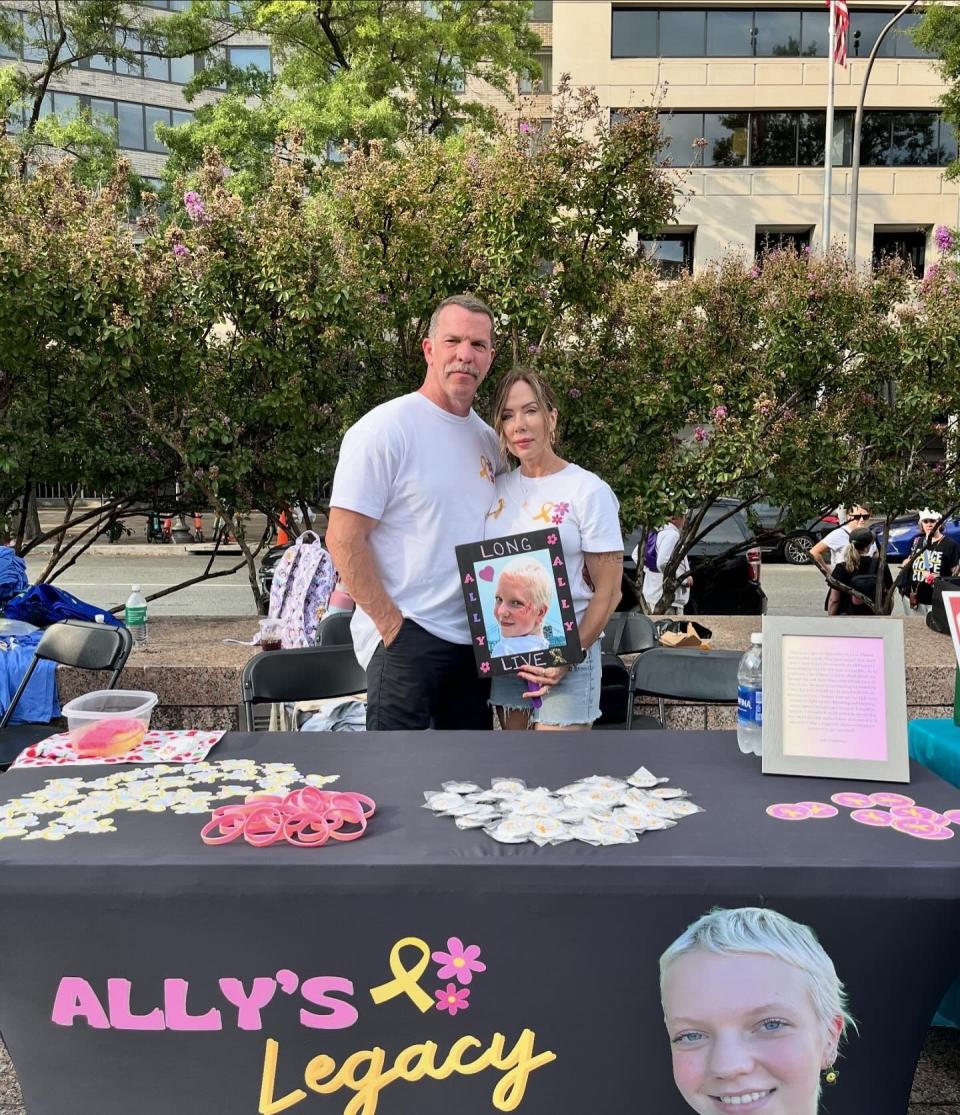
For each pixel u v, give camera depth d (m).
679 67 22.70
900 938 1.62
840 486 6.40
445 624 2.81
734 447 5.61
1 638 4.39
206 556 17.56
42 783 2.05
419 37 14.39
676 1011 1.63
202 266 5.32
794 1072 1.62
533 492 2.86
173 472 6.45
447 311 2.79
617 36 22.73
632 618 4.44
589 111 5.42
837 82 22.72
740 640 5.25
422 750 2.28
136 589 4.99
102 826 1.79
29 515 7.93
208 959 1.64
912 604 7.75
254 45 26.73
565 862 1.62
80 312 5.24
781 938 1.60
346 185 5.68
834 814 1.85
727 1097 1.62
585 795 1.92
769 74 22.69
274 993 1.64
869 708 2.08
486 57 16.31
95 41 14.30
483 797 1.91
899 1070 1.67
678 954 1.62
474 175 5.52
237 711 4.53
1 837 1.74
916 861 1.62
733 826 1.79
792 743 2.10
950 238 10.84
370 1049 1.66
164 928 1.62
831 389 6.51
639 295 6.33
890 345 6.23
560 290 5.62
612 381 5.92
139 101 28.44
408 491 2.75
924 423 6.34
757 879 1.60
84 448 6.06
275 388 5.62
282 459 5.72
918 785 2.02
